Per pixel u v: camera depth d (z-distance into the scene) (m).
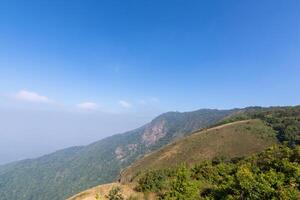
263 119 193.62
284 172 58.38
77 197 61.12
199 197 55.53
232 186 53.31
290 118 177.25
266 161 68.50
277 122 176.62
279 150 73.81
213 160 122.69
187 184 55.22
